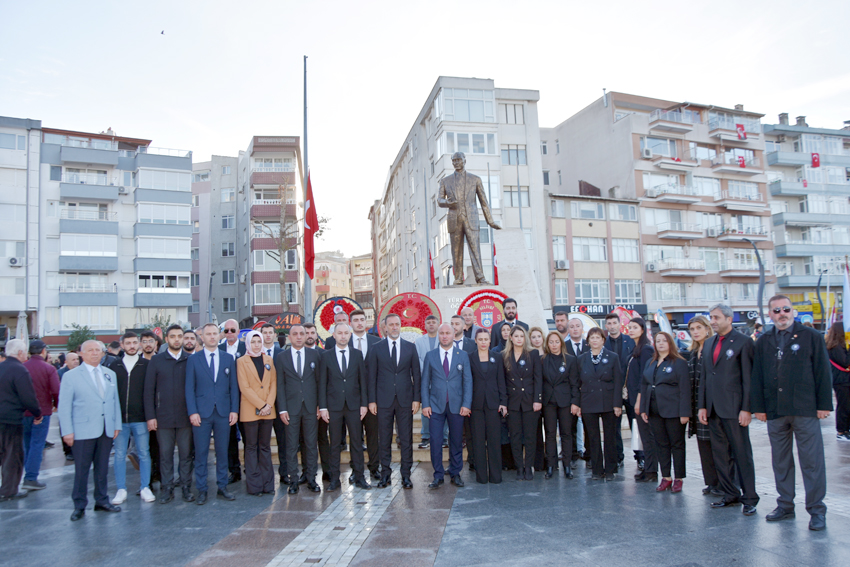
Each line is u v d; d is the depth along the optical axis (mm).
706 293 38062
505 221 32719
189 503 6543
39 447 7672
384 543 4902
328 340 8312
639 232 36469
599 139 39625
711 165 39625
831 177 43719
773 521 5266
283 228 33844
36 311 30922
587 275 34531
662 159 37094
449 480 7320
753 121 41781
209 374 6699
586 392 7195
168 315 34125
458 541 4910
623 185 37625
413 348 7117
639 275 36125
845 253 42469
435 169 32469
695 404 6449
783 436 5328
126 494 6914
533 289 12984
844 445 9203
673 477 6844
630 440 9969
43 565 4621
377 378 7047
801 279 40938
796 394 5168
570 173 42438
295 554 4688
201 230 45125
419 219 36938
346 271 95812
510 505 6047
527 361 7379
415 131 37844
